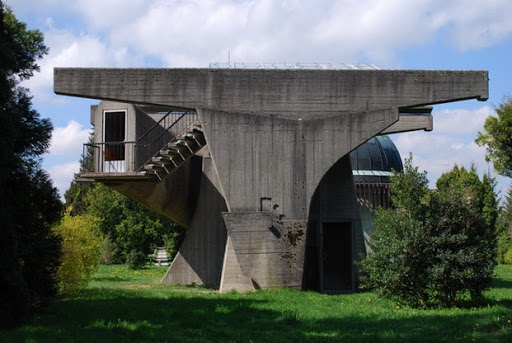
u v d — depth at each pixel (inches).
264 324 547.5
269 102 851.4
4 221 498.0
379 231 669.9
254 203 843.4
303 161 847.1
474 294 637.3
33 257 548.4
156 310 618.5
